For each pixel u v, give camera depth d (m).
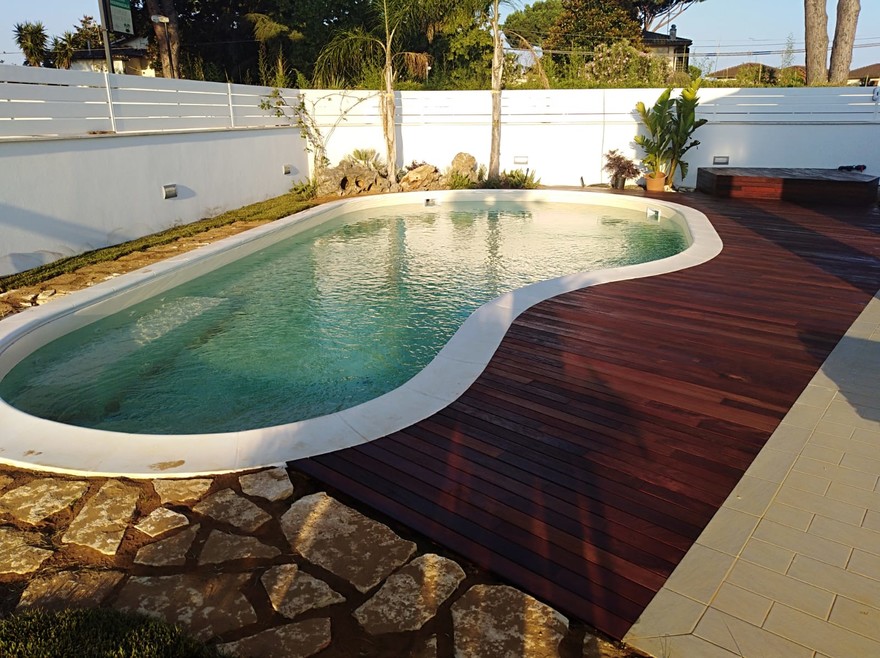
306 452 3.22
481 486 2.90
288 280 7.84
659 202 11.76
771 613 2.14
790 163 13.59
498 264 8.49
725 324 5.11
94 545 2.54
